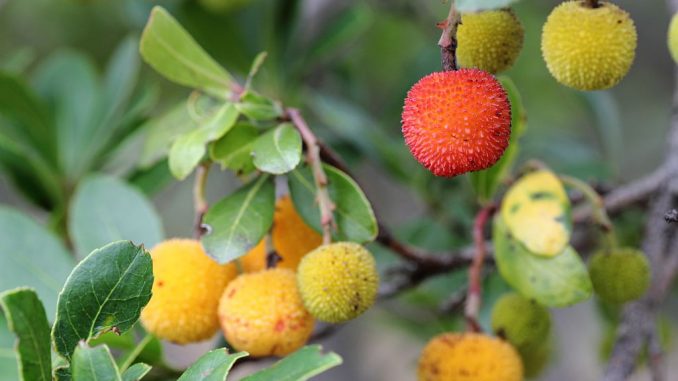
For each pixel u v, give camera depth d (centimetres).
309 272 37
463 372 39
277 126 38
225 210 38
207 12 51
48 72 51
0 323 40
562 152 53
